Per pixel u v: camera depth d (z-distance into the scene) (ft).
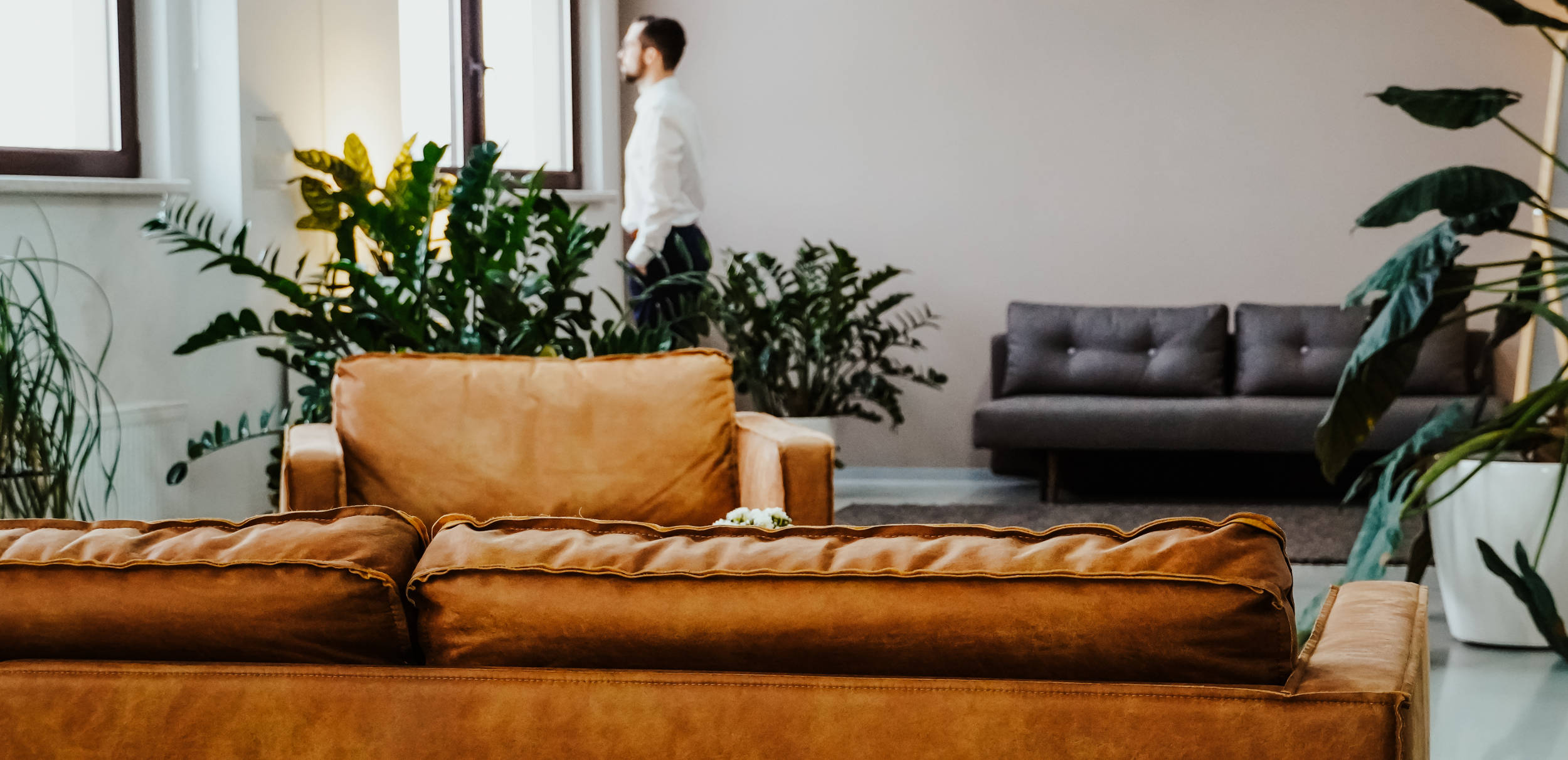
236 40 12.53
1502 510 10.55
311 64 13.64
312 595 3.31
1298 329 19.13
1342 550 14.67
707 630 3.23
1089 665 3.14
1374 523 10.39
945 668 3.20
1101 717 3.05
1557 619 9.57
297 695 3.25
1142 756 3.02
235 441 11.84
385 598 3.34
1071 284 20.65
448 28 17.33
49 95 11.76
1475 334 18.86
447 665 3.36
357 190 12.77
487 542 3.41
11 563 3.37
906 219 20.95
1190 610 3.08
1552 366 17.52
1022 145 20.61
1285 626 3.07
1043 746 3.06
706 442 9.12
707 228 21.42
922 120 20.80
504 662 3.32
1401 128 19.70
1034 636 3.13
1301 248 20.10
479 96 17.54
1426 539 11.34
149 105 12.53
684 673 3.24
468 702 3.22
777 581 3.24
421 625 3.39
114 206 11.70
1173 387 19.12
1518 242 19.53
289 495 8.22
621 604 3.26
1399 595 4.22
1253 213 20.16
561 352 13.56
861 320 18.88
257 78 12.82
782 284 21.13
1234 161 20.13
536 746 3.19
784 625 3.21
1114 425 18.21
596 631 3.26
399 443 8.98
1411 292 9.70
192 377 12.57
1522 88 19.20
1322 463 10.48
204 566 3.34
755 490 9.35
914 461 21.22
